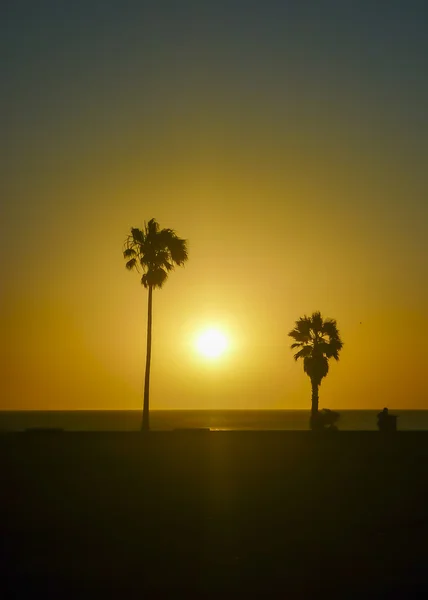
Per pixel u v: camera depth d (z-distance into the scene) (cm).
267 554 1869
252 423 11288
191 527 2170
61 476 2978
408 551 1909
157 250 5422
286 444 3831
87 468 3150
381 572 1717
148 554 1858
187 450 3625
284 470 3238
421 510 2458
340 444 3847
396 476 3125
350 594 1555
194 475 3091
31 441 3716
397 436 4028
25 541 1977
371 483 2972
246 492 2766
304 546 1956
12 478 2905
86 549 1902
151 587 1593
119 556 1834
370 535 2086
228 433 4184
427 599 1529
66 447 3603
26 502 2502
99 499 2581
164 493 2719
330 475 3139
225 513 2381
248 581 1641
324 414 5125
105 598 1513
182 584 1612
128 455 3462
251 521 2264
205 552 1883
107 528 2142
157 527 2166
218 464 3338
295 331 6291
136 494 2688
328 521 2272
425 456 3588
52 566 1744
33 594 1537
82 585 1598
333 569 1738
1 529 2109
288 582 1636
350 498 2667
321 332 6262
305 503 2569
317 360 6162
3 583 1611
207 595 1541
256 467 3297
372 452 3669
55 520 2238
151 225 5481
